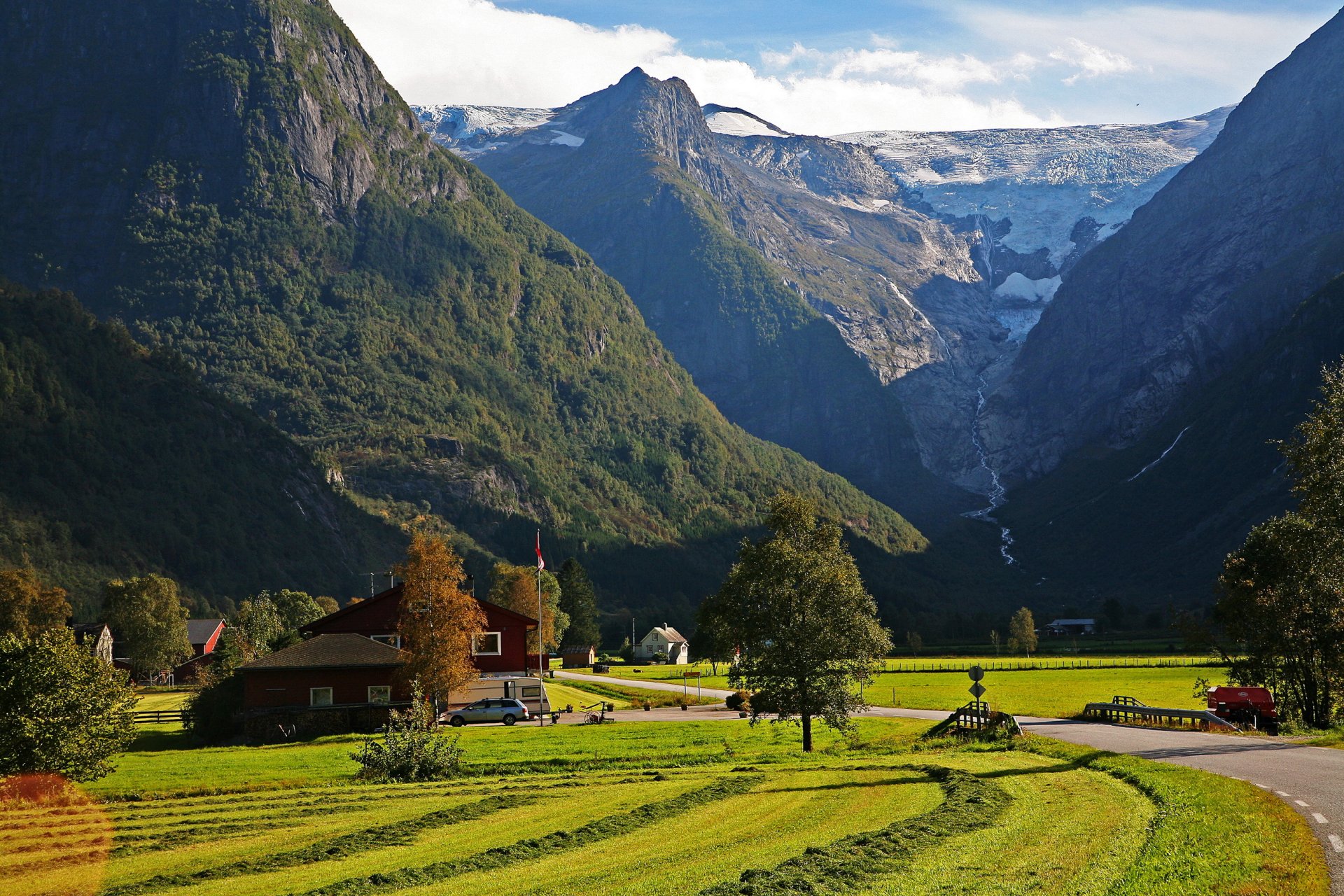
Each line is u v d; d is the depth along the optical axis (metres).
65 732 43.03
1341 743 45.91
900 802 33.84
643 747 60.31
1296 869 20.61
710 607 58.12
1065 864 23.02
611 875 25.45
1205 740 49.69
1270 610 66.19
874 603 57.16
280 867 28.92
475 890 24.61
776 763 49.53
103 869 29.16
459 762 51.34
